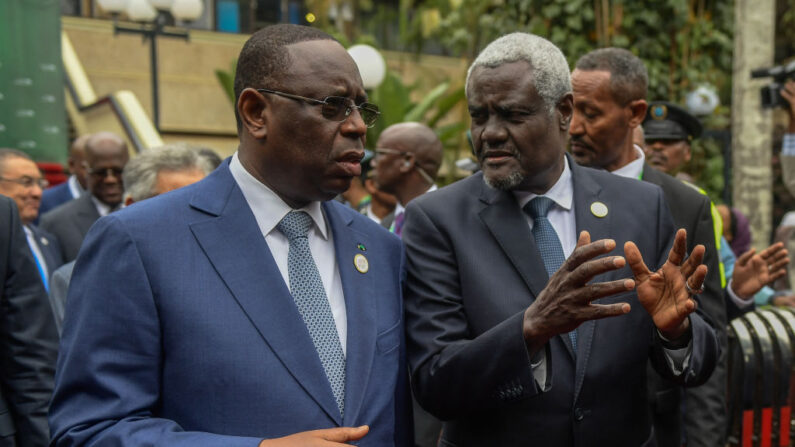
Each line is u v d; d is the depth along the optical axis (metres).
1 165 3.88
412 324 1.87
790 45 8.76
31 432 2.52
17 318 2.51
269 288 1.56
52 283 2.89
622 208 1.96
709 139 7.04
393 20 15.80
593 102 2.59
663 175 2.57
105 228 1.53
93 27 13.66
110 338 1.47
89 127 11.01
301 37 1.58
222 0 14.95
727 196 6.48
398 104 8.85
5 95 6.68
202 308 1.50
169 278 1.50
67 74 11.88
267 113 1.56
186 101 14.45
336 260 1.71
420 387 1.82
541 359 1.77
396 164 3.63
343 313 1.67
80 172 5.58
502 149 1.83
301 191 1.61
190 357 1.48
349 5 14.73
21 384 2.52
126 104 9.89
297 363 1.52
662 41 6.63
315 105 1.54
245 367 1.48
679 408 2.40
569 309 1.57
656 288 1.66
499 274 1.87
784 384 2.82
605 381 1.82
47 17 6.86
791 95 4.02
